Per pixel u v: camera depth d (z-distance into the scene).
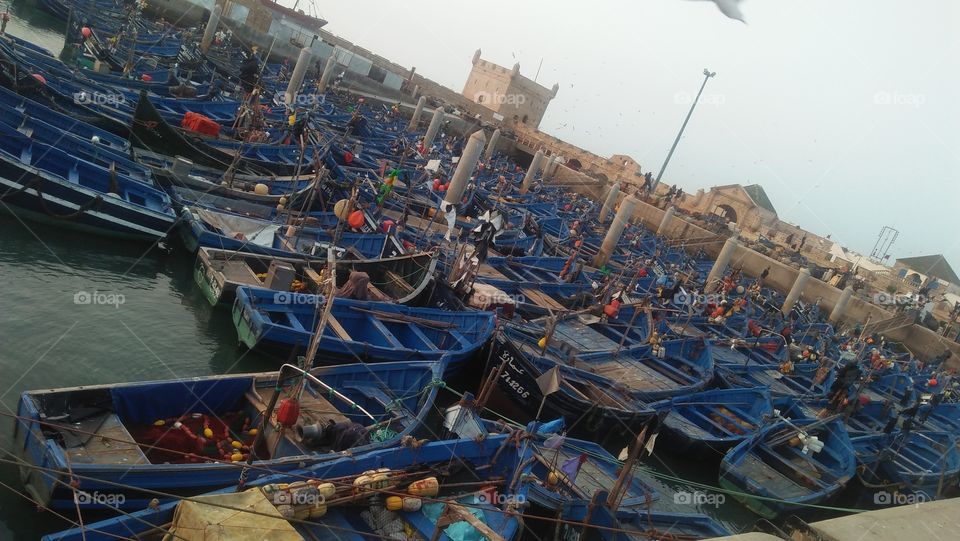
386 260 19.28
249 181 23.09
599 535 10.96
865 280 61.41
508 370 15.74
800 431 18.59
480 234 21.16
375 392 13.09
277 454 10.11
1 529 8.65
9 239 15.68
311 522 7.98
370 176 31.55
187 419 10.28
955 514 6.30
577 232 42.62
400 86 72.69
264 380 11.36
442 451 10.93
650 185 71.00
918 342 50.16
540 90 90.94
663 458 18.12
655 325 25.06
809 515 16.84
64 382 11.95
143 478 8.27
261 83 40.22
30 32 40.22
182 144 23.48
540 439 13.21
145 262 17.53
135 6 51.38
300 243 19.56
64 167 17.69
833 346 40.81
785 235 71.06
